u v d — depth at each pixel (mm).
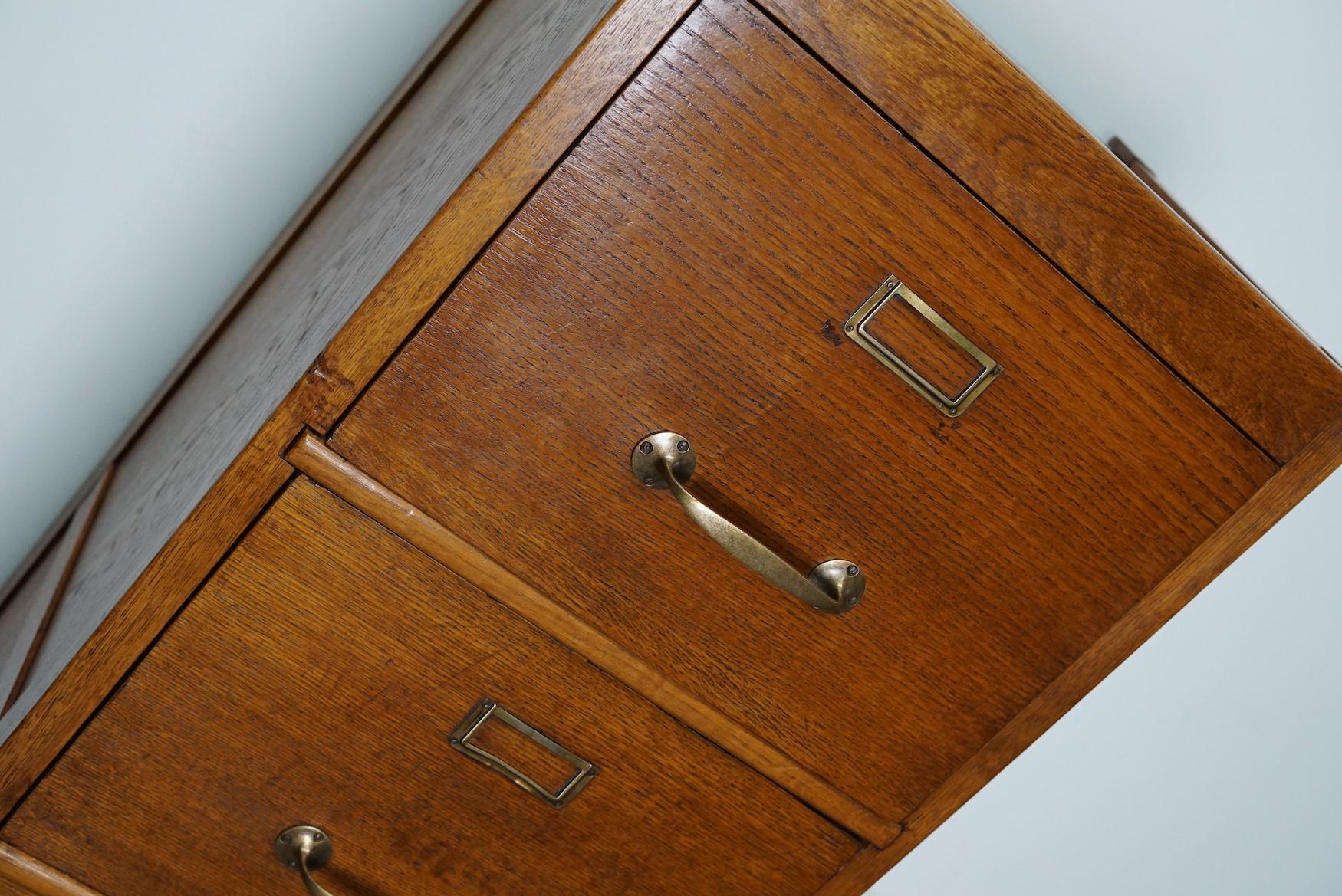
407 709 698
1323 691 1373
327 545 656
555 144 605
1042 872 1408
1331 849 1442
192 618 658
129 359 1134
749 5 600
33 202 1062
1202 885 1445
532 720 709
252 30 1074
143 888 707
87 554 956
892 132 625
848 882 774
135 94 1062
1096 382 676
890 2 611
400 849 730
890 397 670
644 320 640
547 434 654
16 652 888
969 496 693
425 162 776
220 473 636
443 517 660
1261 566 1318
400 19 1104
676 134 611
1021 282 654
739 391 658
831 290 645
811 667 721
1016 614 722
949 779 754
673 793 739
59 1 1026
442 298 625
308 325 727
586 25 611
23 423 1121
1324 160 1231
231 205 1116
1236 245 1246
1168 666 1346
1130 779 1379
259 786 701
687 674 711
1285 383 688
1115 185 647
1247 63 1199
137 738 677
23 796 672
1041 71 1186
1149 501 705
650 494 674
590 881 755
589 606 689
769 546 686
